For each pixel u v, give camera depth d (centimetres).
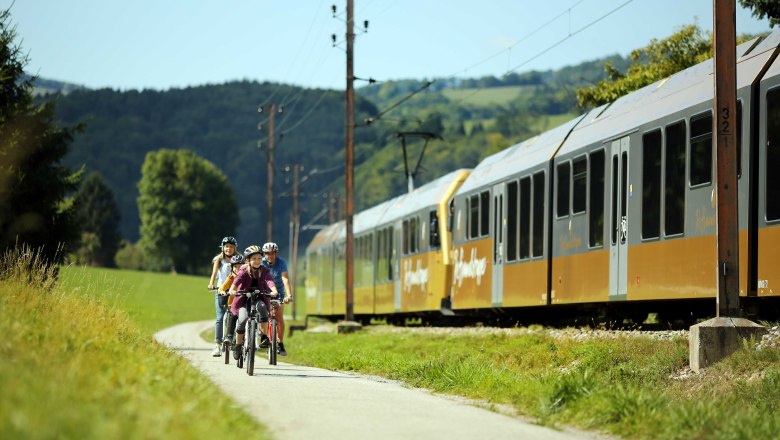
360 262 5981
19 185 3581
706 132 2275
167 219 16912
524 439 1277
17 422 841
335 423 1348
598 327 2884
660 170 2486
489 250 3738
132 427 927
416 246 4741
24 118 3638
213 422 1082
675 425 1325
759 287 2088
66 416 909
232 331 2341
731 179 1991
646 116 2589
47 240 3666
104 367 1348
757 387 1694
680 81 2527
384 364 2662
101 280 2288
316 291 7344
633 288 2602
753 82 2128
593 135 2919
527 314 3706
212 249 17200
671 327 2667
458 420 1448
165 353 2011
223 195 17450
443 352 2969
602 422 1432
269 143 9869
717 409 1423
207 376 1800
